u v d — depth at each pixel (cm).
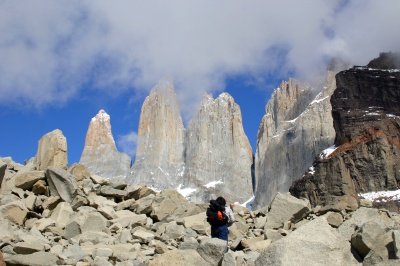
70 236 1627
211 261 1201
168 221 1961
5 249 1278
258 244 1545
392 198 14888
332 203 1945
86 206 1909
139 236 1593
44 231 1642
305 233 1088
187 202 2138
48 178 2011
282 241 1066
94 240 1525
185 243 1444
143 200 2094
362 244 1084
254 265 1131
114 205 2064
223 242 1226
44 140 2420
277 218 1866
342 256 1073
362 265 1063
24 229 1620
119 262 1271
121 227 1727
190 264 1167
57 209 1825
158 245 1470
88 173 2341
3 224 1463
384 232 1082
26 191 1989
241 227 1867
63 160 2372
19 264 1183
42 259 1202
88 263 1230
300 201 1902
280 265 1023
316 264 1034
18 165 2358
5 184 1975
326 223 1130
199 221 1866
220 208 1459
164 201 2056
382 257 1039
